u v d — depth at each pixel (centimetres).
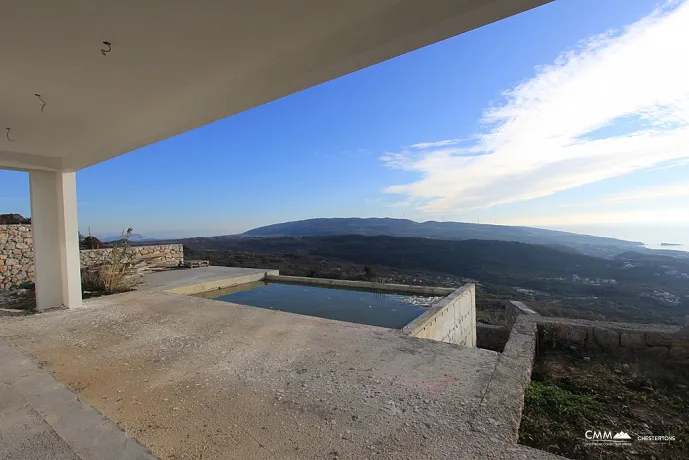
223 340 369
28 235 779
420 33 179
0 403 201
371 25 193
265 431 196
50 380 236
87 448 158
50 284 530
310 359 310
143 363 304
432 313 455
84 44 214
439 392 241
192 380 267
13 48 214
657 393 270
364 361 303
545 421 225
